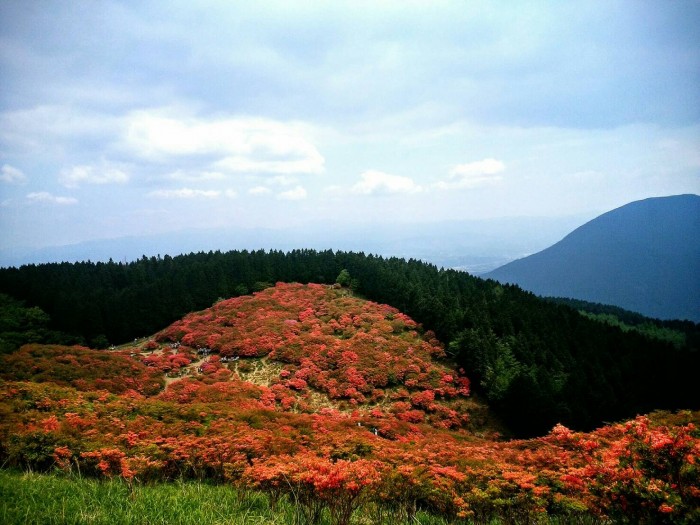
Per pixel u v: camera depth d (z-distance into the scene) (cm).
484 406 3844
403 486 1003
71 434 1301
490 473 1042
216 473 1192
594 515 829
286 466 981
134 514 729
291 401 3678
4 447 1119
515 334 4703
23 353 3603
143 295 6341
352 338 4869
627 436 702
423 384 4003
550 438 1795
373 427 2827
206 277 7081
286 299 6197
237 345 4788
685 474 616
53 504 747
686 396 3803
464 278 7225
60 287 6875
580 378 3703
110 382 3444
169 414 1884
